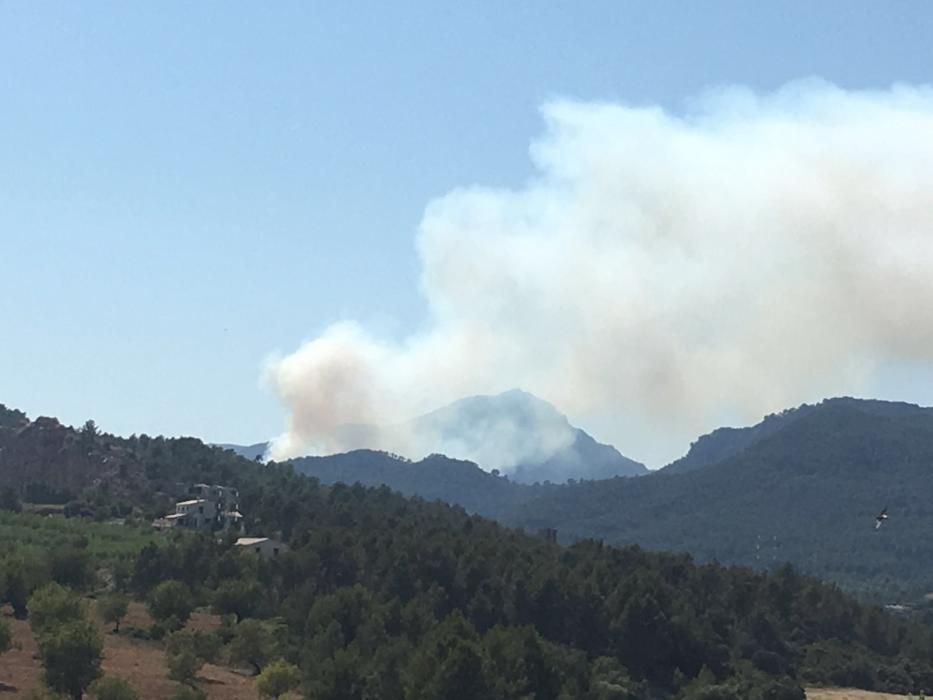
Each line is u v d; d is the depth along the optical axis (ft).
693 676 586.86
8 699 370.94
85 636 379.14
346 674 395.14
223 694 419.95
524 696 405.39
